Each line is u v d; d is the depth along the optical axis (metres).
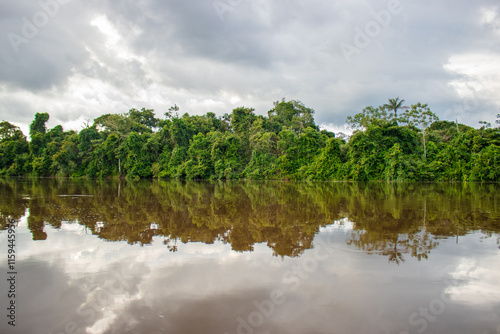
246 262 5.57
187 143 59.31
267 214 11.25
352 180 40.81
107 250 6.34
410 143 40.75
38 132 67.06
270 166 48.84
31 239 7.25
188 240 7.22
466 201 14.82
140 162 55.22
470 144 38.12
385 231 8.09
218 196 18.86
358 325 3.44
